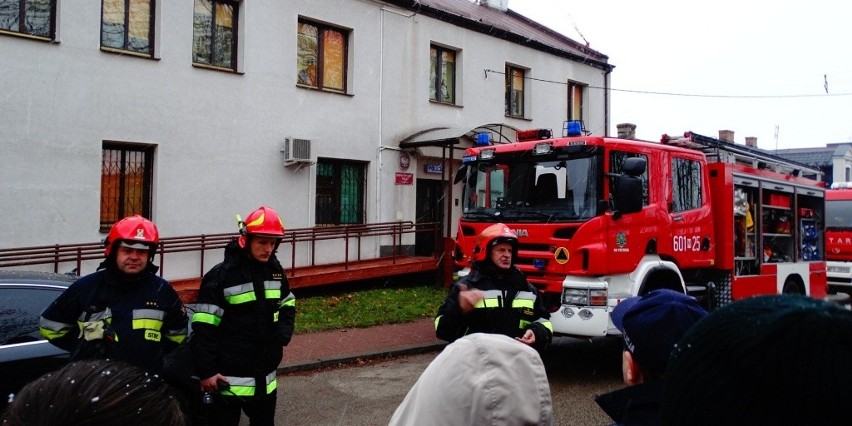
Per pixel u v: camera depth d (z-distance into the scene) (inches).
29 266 426.0
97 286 152.9
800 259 461.7
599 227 288.7
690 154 346.9
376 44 627.5
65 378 46.9
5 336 179.9
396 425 65.6
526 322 183.8
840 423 39.4
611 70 919.0
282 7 556.4
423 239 683.4
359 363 347.9
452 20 692.1
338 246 593.0
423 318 469.1
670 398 47.5
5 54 417.7
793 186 454.3
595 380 312.5
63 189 439.5
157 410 47.6
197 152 505.0
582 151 298.2
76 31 445.4
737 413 42.2
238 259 165.9
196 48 514.6
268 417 169.3
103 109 457.4
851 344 40.5
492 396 58.5
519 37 763.4
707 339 46.1
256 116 540.4
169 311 157.6
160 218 484.7
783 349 40.8
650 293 88.2
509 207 322.3
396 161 643.5
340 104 599.2
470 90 717.9
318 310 468.8
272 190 549.6
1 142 415.2
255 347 163.8
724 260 362.6
